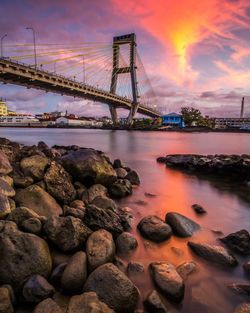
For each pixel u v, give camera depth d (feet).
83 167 32.63
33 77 134.00
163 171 60.59
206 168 59.21
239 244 20.90
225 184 47.42
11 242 15.72
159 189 42.45
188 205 33.68
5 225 16.92
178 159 68.59
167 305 14.48
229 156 63.77
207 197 38.29
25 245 15.71
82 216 21.83
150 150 112.68
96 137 201.26
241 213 31.04
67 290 14.60
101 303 12.72
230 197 38.42
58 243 17.19
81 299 12.80
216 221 28.02
